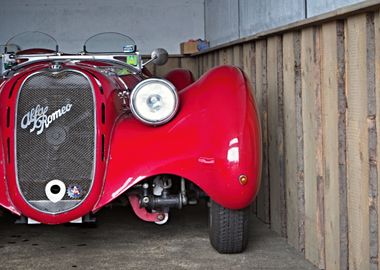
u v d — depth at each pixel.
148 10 9.62
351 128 2.91
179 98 3.51
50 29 9.62
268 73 4.38
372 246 2.72
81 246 3.92
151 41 9.64
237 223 3.52
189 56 8.56
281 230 4.08
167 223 4.55
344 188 3.03
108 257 3.65
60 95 3.39
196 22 9.63
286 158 3.93
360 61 2.78
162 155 3.31
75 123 3.35
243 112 3.27
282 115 4.03
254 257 3.59
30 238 4.13
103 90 3.50
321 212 3.32
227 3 7.45
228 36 7.43
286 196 3.97
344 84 3.01
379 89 2.62
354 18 2.84
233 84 3.42
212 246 3.79
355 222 2.90
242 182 3.16
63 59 4.60
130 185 3.29
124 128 3.47
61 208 3.30
